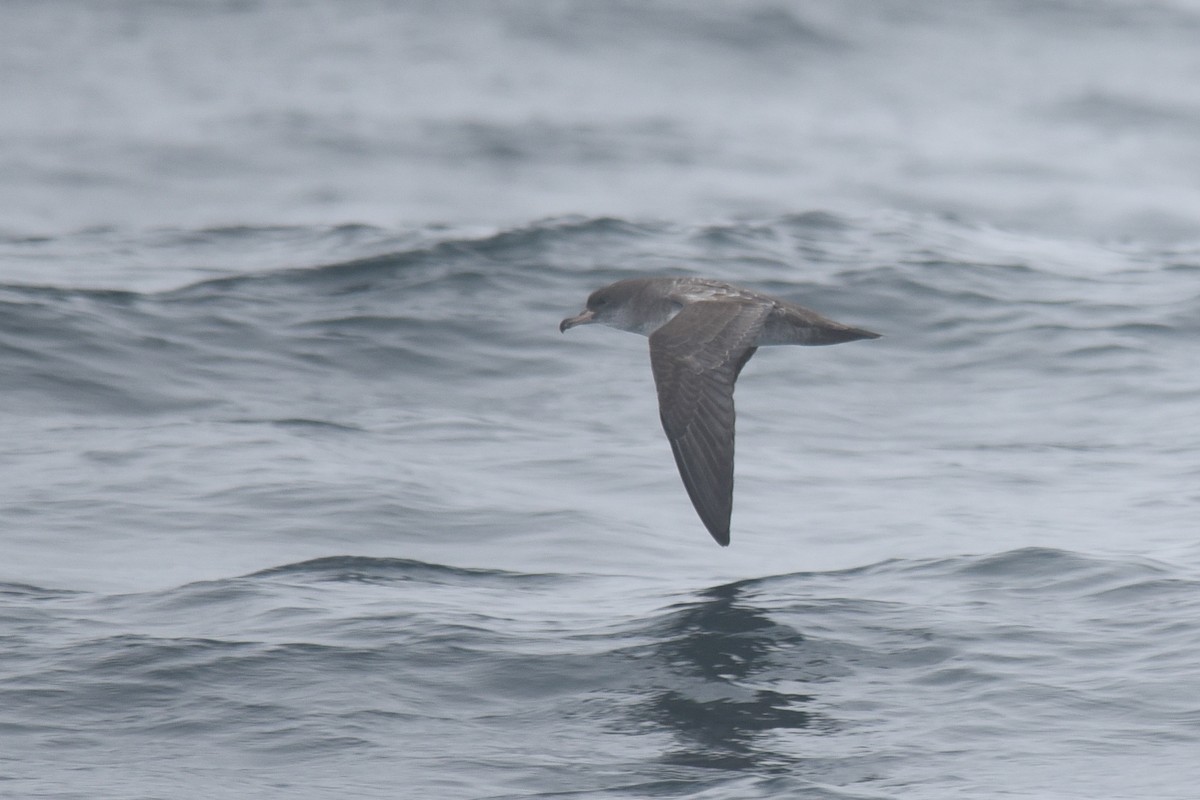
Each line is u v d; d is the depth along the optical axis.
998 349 39.41
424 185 69.75
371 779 17.70
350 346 38.59
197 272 46.22
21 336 36.94
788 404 35.81
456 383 37.00
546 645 21.22
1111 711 19.05
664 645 21.27
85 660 20.58
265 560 25.48
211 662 20.52
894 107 87.25
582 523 27.56
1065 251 50.00
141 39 100.88
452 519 27.64
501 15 103.75
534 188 69.19
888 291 43.41
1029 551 24.47
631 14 102.19
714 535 15.98
